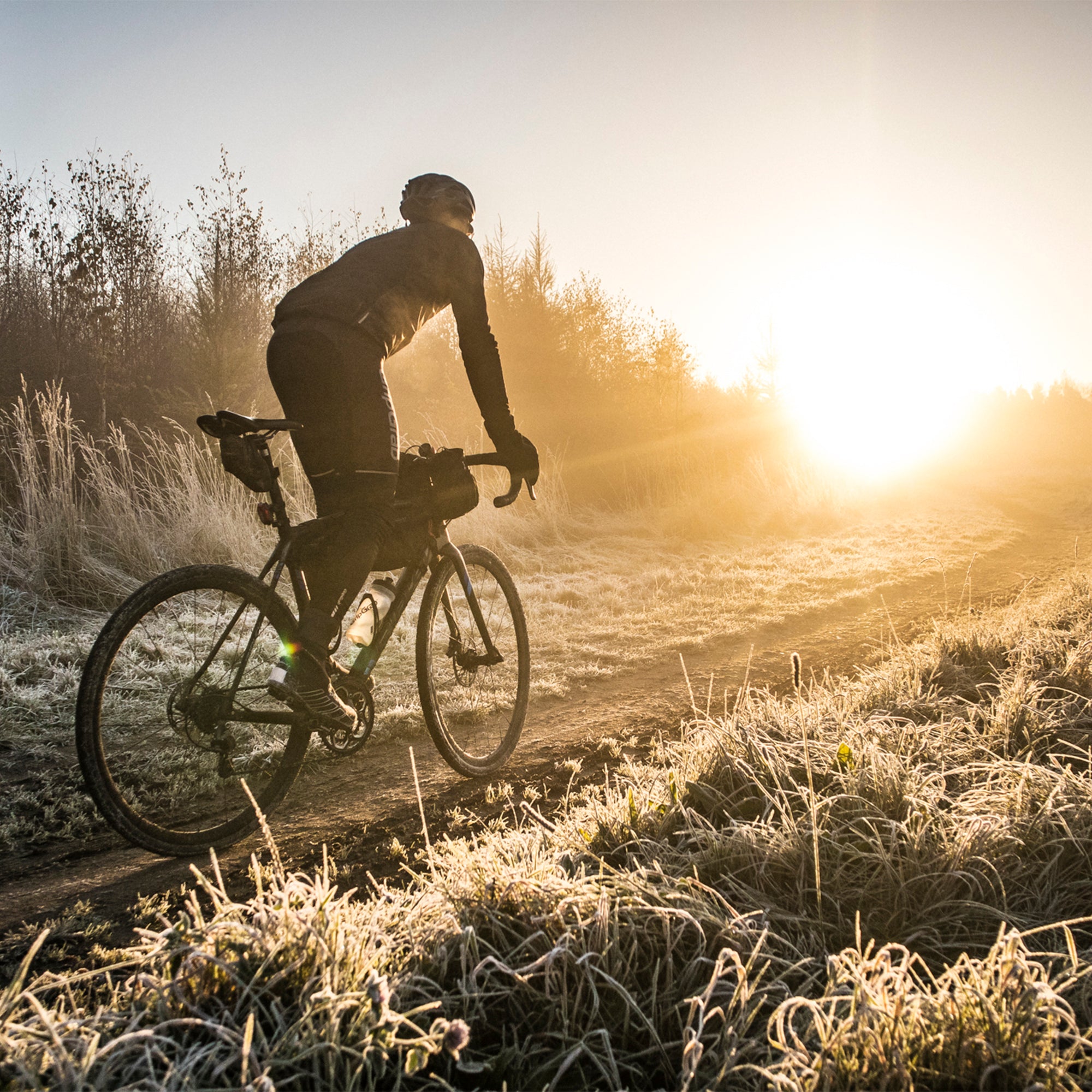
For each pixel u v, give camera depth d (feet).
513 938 5.16
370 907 5.40
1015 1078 3.91
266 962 4.35
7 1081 3.49
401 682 13.08
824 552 28.04
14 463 18.70
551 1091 4.02
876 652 14.79
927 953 5.33
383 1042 3.99
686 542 30.48
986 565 25.29
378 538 7.69
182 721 7.43
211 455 22.62
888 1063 3.92
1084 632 13.23
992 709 9.58
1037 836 6.19
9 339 22.53
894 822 6.32
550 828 7.30
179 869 7.07
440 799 8.68
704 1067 4.20
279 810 8.39
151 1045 3.82
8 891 6.64
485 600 10.11
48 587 16.15
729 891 5.80
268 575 8.11
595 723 11.53
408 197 8.74
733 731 7.93
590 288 43.29
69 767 9.35
